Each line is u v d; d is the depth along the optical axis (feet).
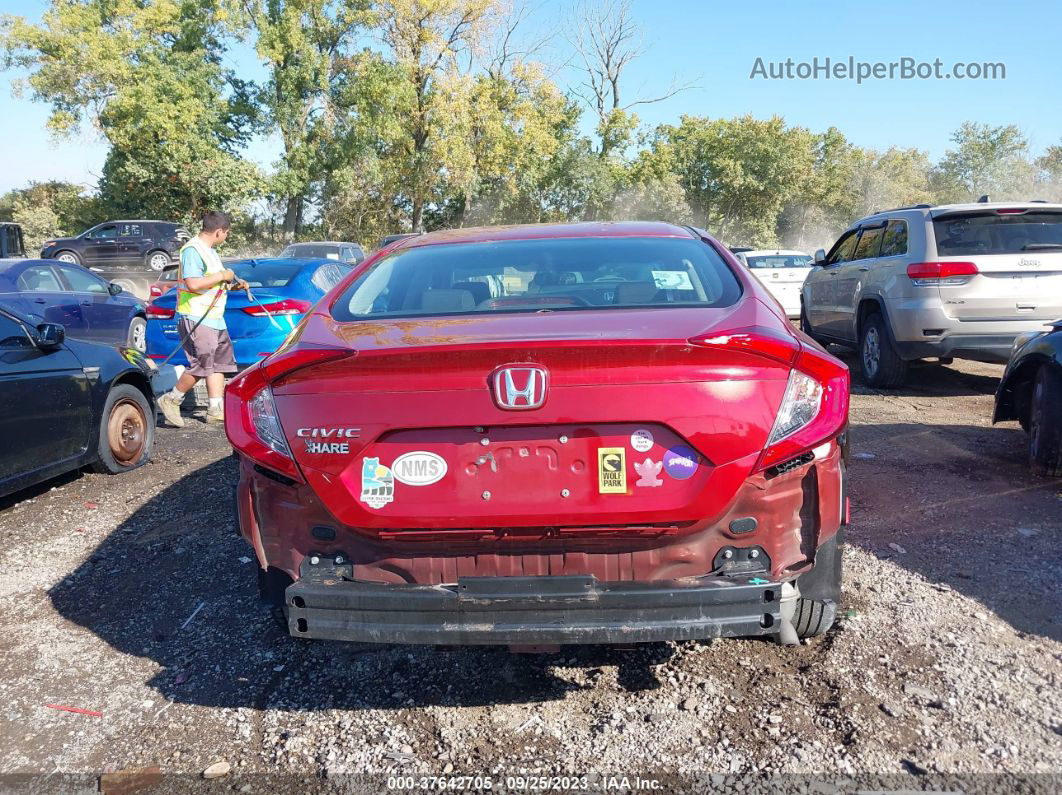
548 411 7.54
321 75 125.08
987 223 24.98
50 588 12.96
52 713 9.41
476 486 7.70
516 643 7.73
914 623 10.64
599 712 9.00
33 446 16.40
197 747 8.66
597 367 7.54
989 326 24.31
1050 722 8.46
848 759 8.00
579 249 10.90
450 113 126.72
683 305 9.20
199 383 31.71
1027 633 10.32
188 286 23.20
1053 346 15.99
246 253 128.06
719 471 7.57
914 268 24.84
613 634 7.64
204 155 115.44
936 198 232.12
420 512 7.74
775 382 7.68
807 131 183.11
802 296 36.17
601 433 7.61
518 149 137.49
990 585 11.71
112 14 118.01
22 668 10.47
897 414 22.95
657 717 8.84
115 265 87.71
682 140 175.83
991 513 14.62
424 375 7.66
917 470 17.30
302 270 29.17
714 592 7.58
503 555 7.98
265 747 8.61
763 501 7.80
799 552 8.05
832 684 9.32
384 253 11.60
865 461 18.04
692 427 7.51
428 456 7.75
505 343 7.45
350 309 9.86
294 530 8.27
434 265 10.75
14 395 15.87
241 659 10.50
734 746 8.29
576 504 7.63
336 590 7.94
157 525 15.67
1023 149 225.97
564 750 8.35
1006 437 20.03
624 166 160.97
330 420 7.84
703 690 9.34
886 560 12.69
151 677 10.16
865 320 28.19
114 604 12.30
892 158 210.79
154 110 110.73
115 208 122.21
